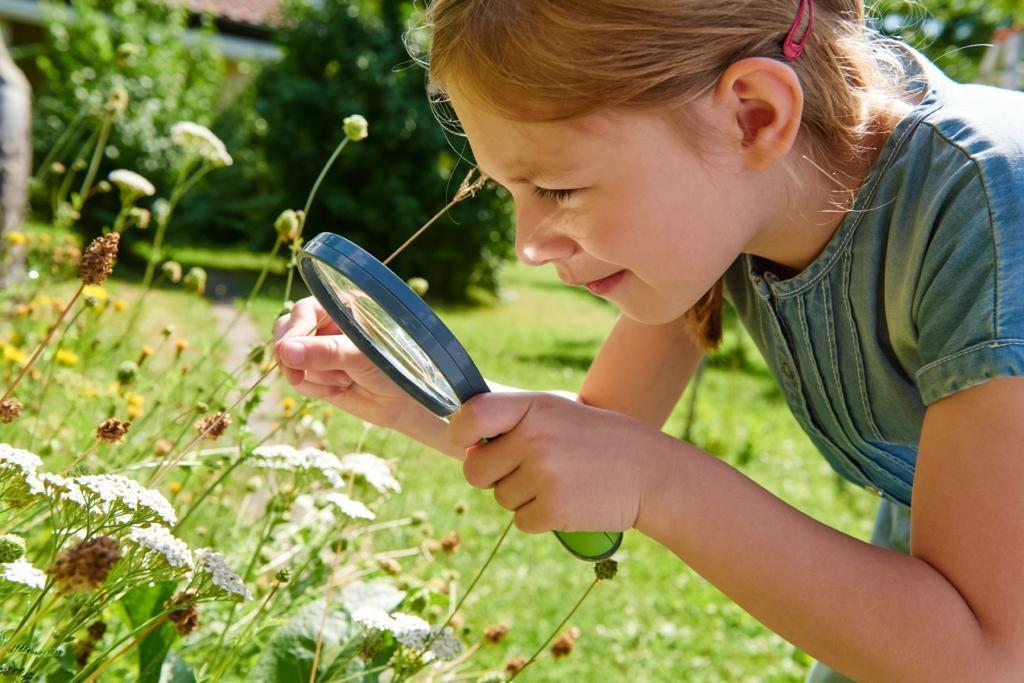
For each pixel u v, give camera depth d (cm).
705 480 94
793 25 100
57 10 1070
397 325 95
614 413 98
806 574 90
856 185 108
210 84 1238
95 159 286
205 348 206
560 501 92
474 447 100
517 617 294
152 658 128
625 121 95
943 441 90
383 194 1066
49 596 119
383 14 1084
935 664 85
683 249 100
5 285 298
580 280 107
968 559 85
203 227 1130
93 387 198
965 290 92
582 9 93
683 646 308
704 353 152
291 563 180
